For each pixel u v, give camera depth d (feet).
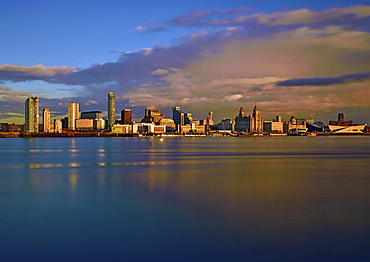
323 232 78.74
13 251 67.67
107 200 113.29
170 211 97.86
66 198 116.88
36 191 130.82
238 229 80.84
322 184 146.92
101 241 73.00
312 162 262.06
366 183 149.48
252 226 83.30
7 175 182.09
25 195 122.52
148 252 67.26
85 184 148.87
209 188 137.08
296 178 166.81
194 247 69.77
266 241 73.15
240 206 103.86
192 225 84.02
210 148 530.68
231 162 264.52
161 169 211.82
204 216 92.32
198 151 437.17
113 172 195.42
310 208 100.89
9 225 84.23
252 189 134.31
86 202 110.11
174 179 164.14
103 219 89.56
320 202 109.09
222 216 92.38
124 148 536.01
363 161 270.87
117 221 87.66
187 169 211.20
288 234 77.46
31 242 72.38
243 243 71.92
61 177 173.37
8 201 111.86
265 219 89.35
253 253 66.95
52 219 89.56
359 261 63.67
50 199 115.14
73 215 93.66
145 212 96.89
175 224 84.89
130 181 157.99
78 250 68.13
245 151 434.30
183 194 123.75
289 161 272.92
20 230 80.23
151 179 164.66
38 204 107.24
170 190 132.46
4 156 341.82
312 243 72.08
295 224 84.89
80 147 577.43
